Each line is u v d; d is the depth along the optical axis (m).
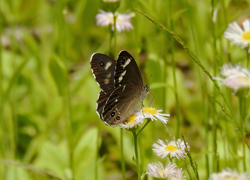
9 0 1.37
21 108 1.47
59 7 1.26
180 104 1.55
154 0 1.30
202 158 1.30
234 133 1.24
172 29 1.22
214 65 1.20
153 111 1.13
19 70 1.26
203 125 1.46
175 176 1.10
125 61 1.17
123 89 1.18
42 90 1.59
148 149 1.28
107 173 1.37
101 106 1.18
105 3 1.19
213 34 1.20
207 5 1.54
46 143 1.34
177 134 1.23
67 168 1.31
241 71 1.14
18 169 1.28
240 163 1.26
